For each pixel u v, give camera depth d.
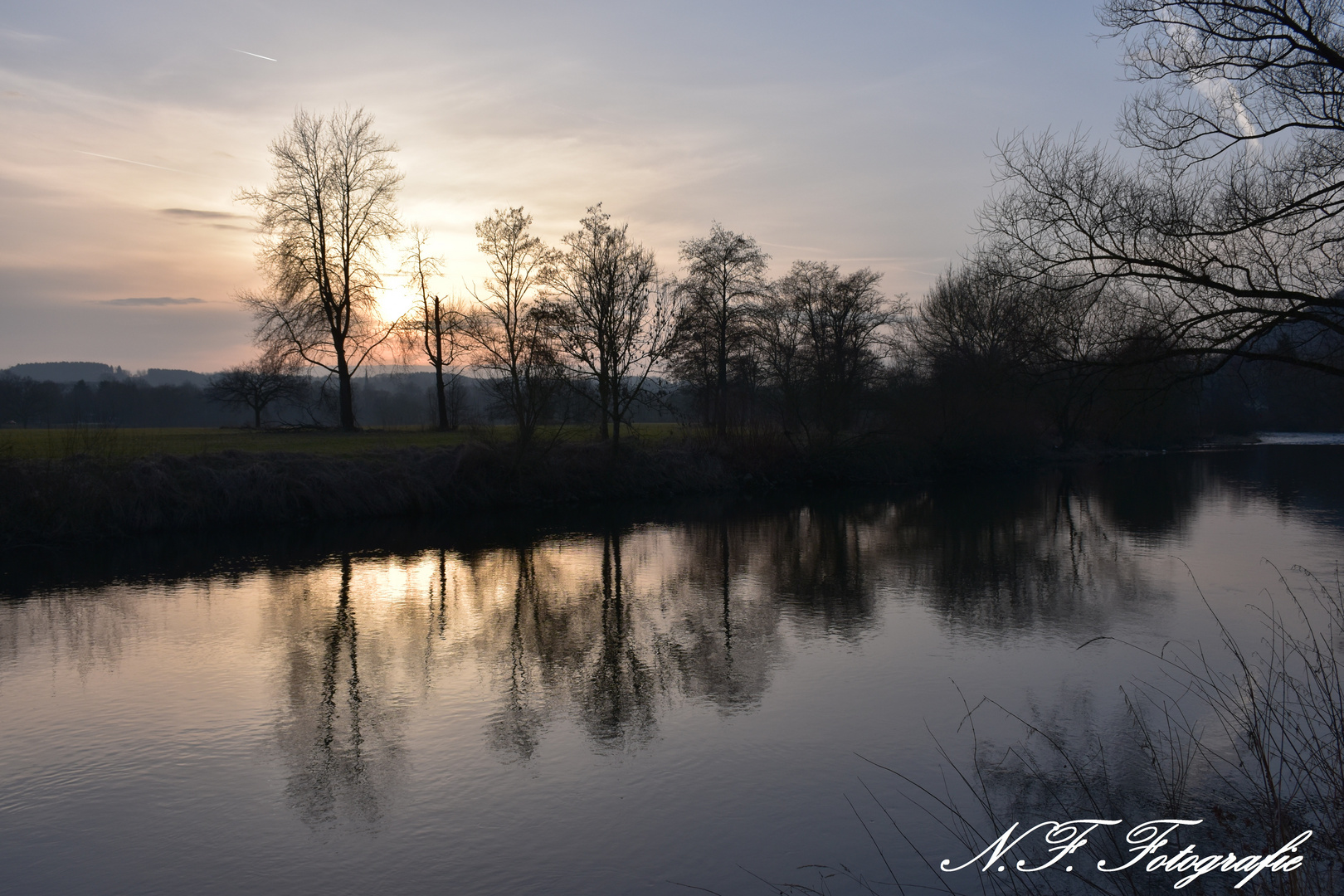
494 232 43.84
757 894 7.34
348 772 9.77
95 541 23.64
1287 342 10.84
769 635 15.28
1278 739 9.59
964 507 33.03
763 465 39.84
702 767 9.83
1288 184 10.53
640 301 35.38
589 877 7.62
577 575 20.77
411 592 18.92
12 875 7.67
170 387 79.75
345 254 45.91
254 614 16.81
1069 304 11.43
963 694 12.07
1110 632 14.89
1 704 11.84
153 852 8.07
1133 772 9.38
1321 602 16.33
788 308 52.44
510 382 33.22
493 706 11.86
